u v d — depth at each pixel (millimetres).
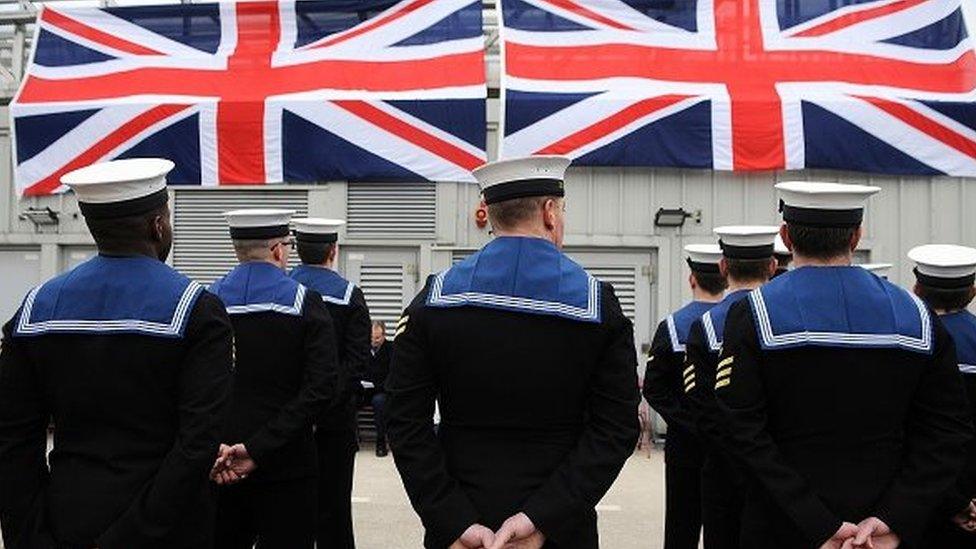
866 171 3916
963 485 2602
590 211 8133
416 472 1935
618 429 1952
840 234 2109
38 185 4207
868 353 2006
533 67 4090
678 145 4008
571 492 1881
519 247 2020
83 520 1949
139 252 2111
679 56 4113
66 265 8734
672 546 3629
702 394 3055
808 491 1957
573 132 4012
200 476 1962
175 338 2012
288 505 3047
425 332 2006
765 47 4121
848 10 4094
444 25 4258
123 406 2008
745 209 8031
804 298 2064
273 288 3105
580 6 4172
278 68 4238
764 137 3953
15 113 4223
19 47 8664
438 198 8312
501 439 1966
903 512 1942
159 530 1911
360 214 8406
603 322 1973
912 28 4031
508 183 2064
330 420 3932
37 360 2037
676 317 3623
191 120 4148
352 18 4305
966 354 2732
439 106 4086
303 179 4121
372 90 4168
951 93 3930
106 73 4289
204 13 4344
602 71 4098
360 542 4746
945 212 7926
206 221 8609
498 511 1899
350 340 4027
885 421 2023
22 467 2021
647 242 8086
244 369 3037
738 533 3176
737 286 3234
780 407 2064
